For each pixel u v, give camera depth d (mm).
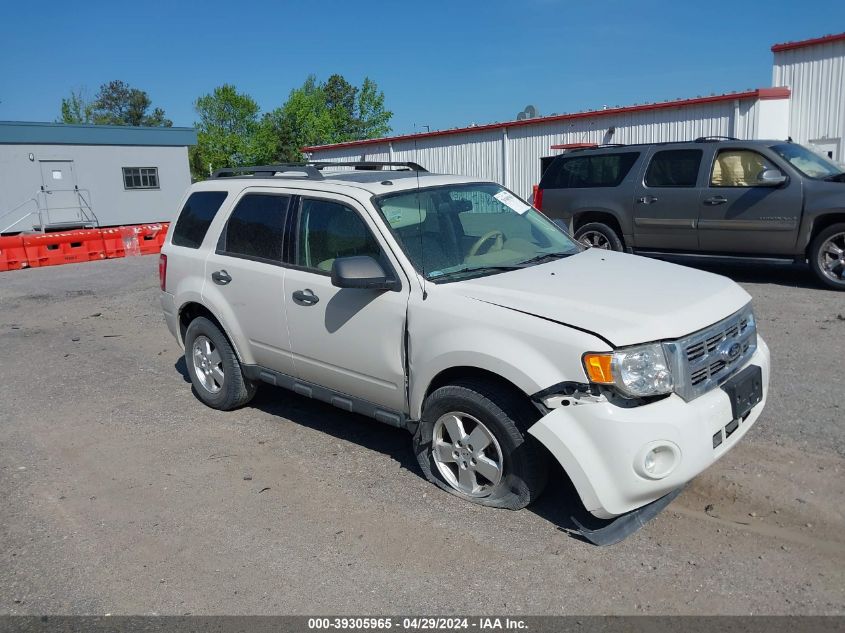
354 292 4480
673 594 3287
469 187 5121
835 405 5254
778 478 4227
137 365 7586
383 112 69938
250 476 4723
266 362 5340
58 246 17125
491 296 3953
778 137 17766
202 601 3418
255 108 68500
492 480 4020
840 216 9086
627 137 19969
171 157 29812
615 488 3459
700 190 9930
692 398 3551
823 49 17922
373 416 4629
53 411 6219
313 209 4867
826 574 3373
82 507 4414
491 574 3510
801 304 8492
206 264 5633
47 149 26500
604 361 3412
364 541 3861
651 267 4531
